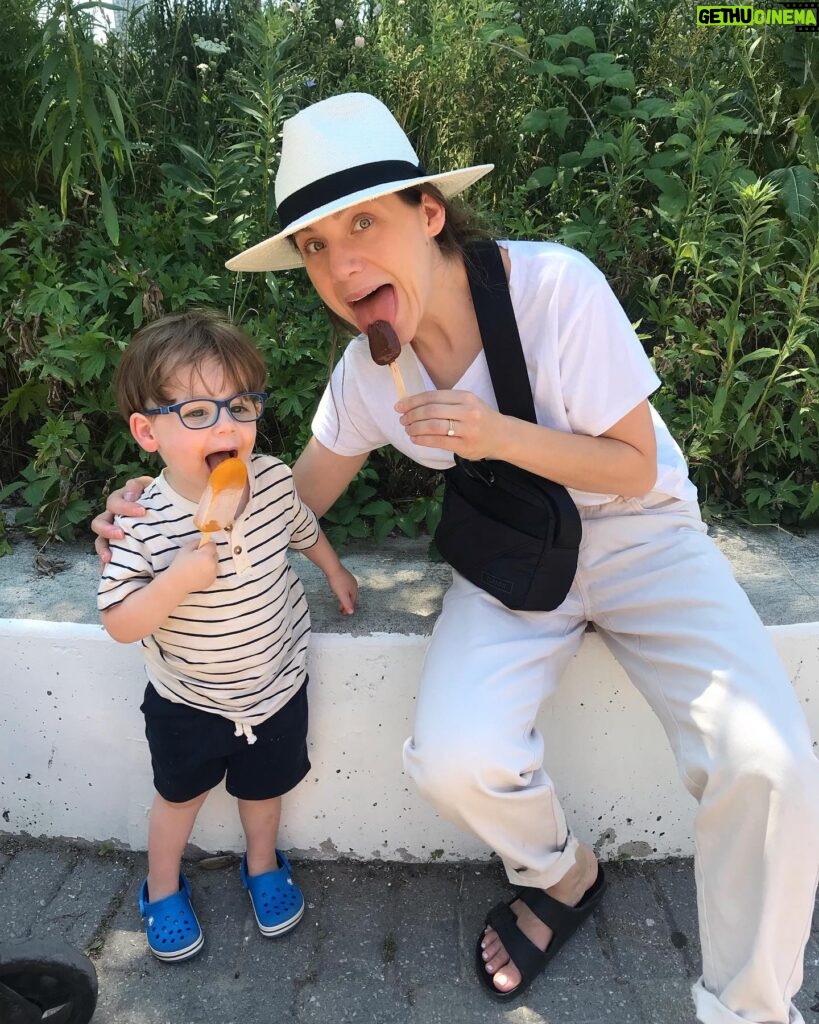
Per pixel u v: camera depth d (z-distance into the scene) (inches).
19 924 79.7
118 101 102.3
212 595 66.6
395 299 62.4
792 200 105.9
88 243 104.0
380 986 73.7
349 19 137.1
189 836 82.2
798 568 92.2
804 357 101.8
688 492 73.2
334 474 80.9
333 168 58.8
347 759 82.6
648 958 75.9
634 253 108.0
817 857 59.1
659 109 113.7
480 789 63.8
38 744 85.0
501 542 68.8
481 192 116.4
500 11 127.2
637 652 70.9
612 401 65.1
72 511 97.0
